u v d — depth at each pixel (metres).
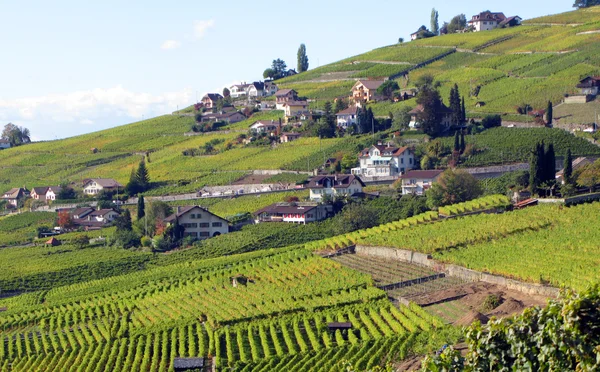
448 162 191.00
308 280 122.81
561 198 136.88
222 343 101.25
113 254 170.88
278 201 190.00
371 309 101.25
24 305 139.12
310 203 178.88
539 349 35.25
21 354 109.94
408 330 91.06
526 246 113.62
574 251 105.94
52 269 161.12
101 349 105.50
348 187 182.38
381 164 199.38
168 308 121.62
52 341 111.50
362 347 86.44
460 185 155.88
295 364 87.50
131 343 104.38
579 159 173.00
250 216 182.62
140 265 159.75
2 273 160.62
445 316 94.44
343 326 96.25
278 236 161.25
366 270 124.44
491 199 144.62
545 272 97.81
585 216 122.19
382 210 163.12
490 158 188.12
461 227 131.50
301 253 140.62
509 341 35.88
